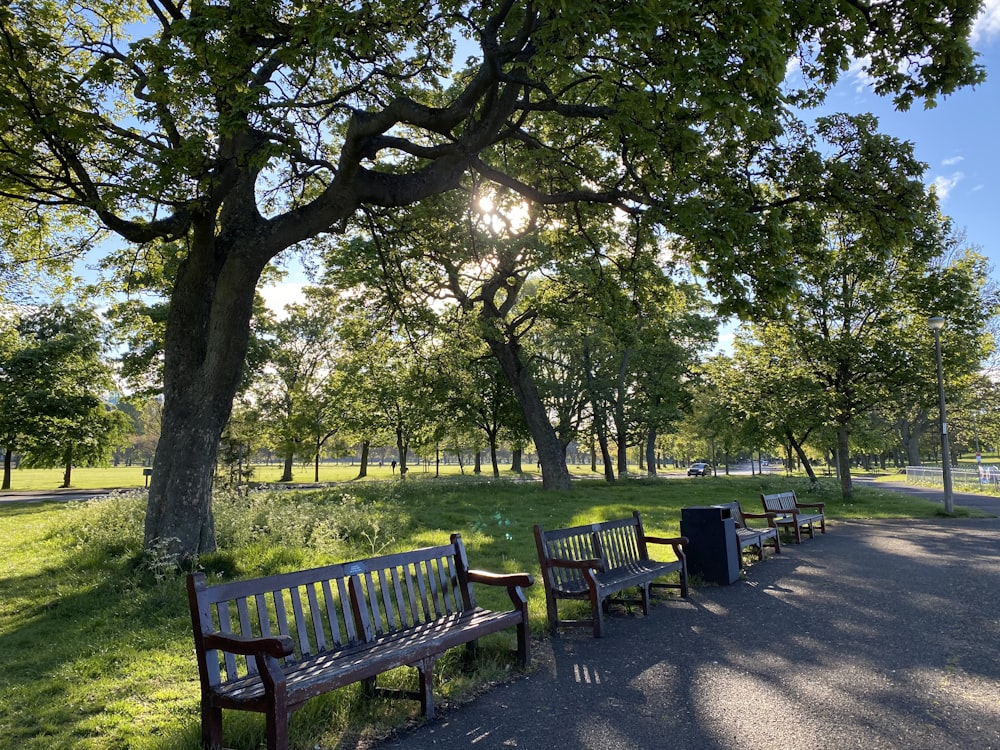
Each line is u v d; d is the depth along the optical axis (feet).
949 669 15.46
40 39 25.53
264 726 11.99
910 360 62.49
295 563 27.94
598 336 96.17
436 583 16.29
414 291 49.34
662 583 25.84
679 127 25.25
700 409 116.06
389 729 12.23
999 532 44.34
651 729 12.09
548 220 46.93
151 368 101.76
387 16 26.20
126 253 41.24
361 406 114.32
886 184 32.71
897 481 146.10
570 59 23.40
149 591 23.53
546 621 19.98
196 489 28.45
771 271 27.30
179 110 27.27
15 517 55.93
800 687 14.29
